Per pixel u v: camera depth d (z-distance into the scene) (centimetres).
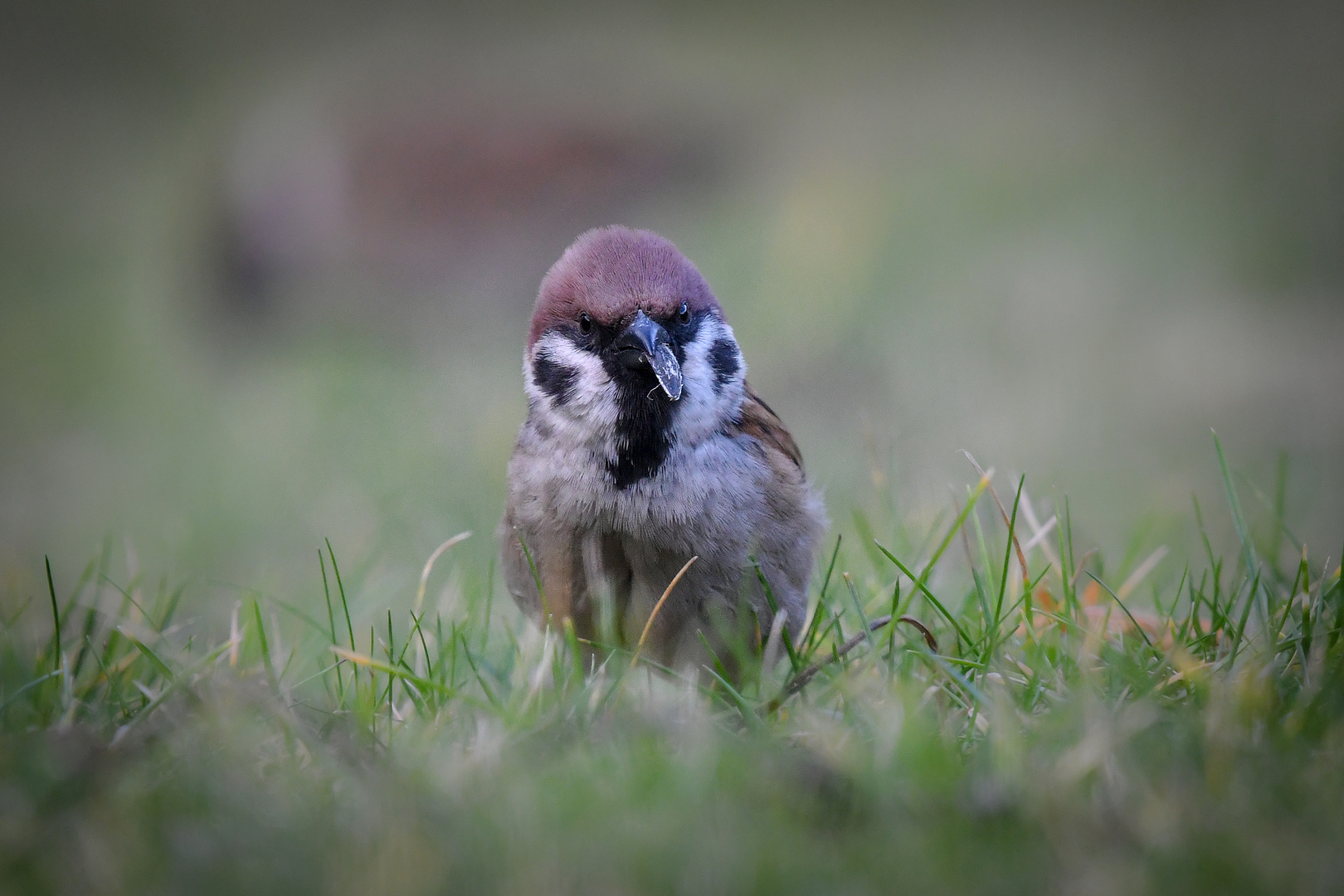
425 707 597
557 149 2088
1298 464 1276
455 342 1925
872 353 1591
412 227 2019
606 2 3869
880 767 467
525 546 678
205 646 802
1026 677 589
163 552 1248
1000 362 1582
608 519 667
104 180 3147
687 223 2127
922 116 2825
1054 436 1367
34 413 1919
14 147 3388
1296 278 1845
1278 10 3381
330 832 429
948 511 920
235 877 405
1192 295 1816
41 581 1165
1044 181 2367
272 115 2097
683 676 674
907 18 3722
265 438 1645
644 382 660
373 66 2183
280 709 530
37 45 4069
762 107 2539
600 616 674
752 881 395
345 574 1009
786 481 687
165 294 2298
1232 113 2675
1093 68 3156
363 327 1998
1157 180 2327
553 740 531
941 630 698
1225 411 1423
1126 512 1170
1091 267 1928
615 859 406
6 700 554
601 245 691
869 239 2044
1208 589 898
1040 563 784
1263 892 380
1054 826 418
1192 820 414
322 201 2019
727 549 670
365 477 1374
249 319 2050
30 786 457
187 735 504
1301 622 576
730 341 695
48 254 2670
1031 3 3734
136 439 1769
